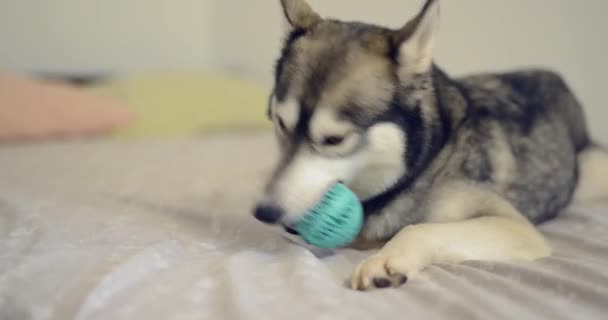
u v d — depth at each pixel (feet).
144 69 14.51
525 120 5.67
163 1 14.40
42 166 8.66
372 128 4.47
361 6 9.78
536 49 8.99
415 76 4.61
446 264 4.24
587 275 3.92
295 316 3.30
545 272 3.86
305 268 4.04
